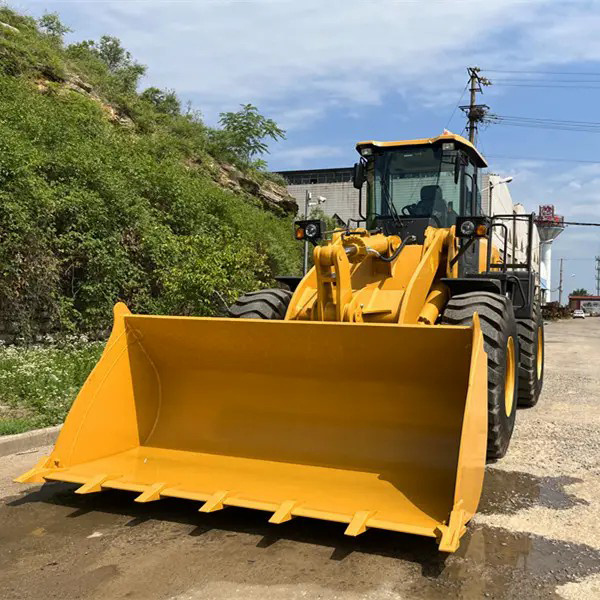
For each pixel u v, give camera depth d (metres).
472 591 3.10
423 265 5.56
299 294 5.86
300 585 3.12
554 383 10.01
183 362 4.84
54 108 12.09
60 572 3.24
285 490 3.93
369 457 4.23
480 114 31.28
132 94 18.95
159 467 4.38
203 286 10.04
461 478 3.36
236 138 20.98
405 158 6.81
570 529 3.94
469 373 3.69
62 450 4.22
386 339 4.08
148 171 12.44
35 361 7.47
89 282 9.48
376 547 3.58
